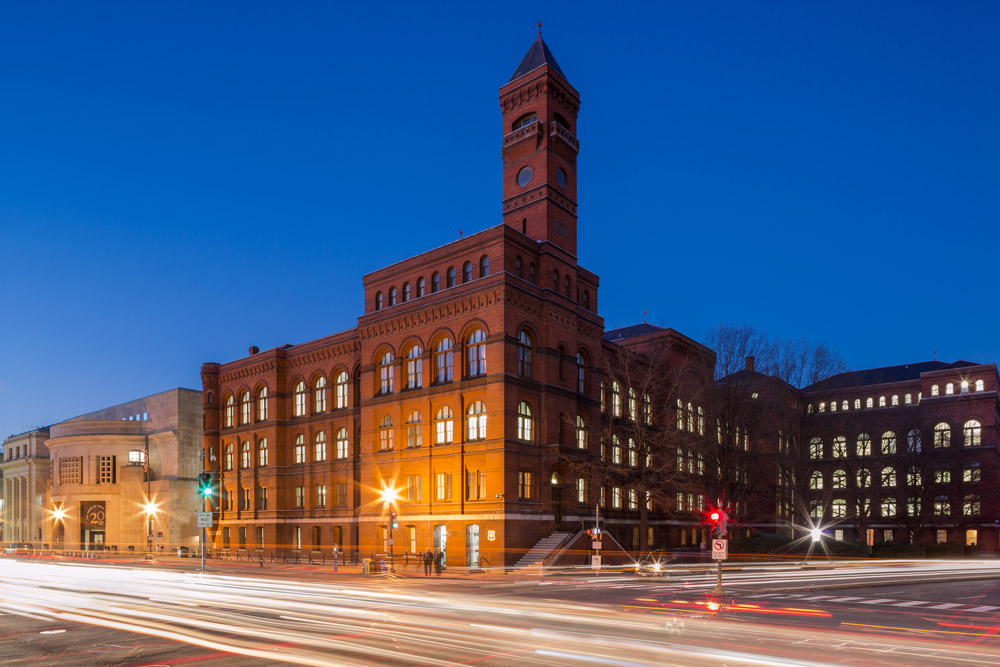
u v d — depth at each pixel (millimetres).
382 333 55000
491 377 46781
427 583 37125
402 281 54906
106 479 86250
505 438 45656
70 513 86438
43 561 72250
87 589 34062
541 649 16188
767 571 46875
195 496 84500
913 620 22688
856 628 20297
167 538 81625
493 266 48688
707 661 14844
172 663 15133
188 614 23328
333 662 14922
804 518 68125
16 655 16391
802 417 61469
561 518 49969
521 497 46688
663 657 15250
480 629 19344
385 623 20609
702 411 60688
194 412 86812
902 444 76812
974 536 84125
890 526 88500
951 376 88688
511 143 54938
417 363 52688
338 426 60906
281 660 15227
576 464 49875
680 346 65938
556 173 53750
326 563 56125
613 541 50812
